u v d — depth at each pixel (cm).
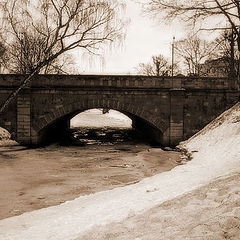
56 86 2931
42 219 1023
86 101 2972
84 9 2025
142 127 4444
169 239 572
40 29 2286
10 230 917
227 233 546
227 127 2456
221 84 3020
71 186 1661
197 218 672
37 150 2838
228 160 1795
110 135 4334
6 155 2558
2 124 2933
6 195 1499
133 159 2447
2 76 2892
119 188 1465
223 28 2167
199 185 1110
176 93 2981
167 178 1534
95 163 2305
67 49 1991
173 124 3002
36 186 1667
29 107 2923
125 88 2969
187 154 2491
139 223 730
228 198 760
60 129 4359
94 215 968
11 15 1942
